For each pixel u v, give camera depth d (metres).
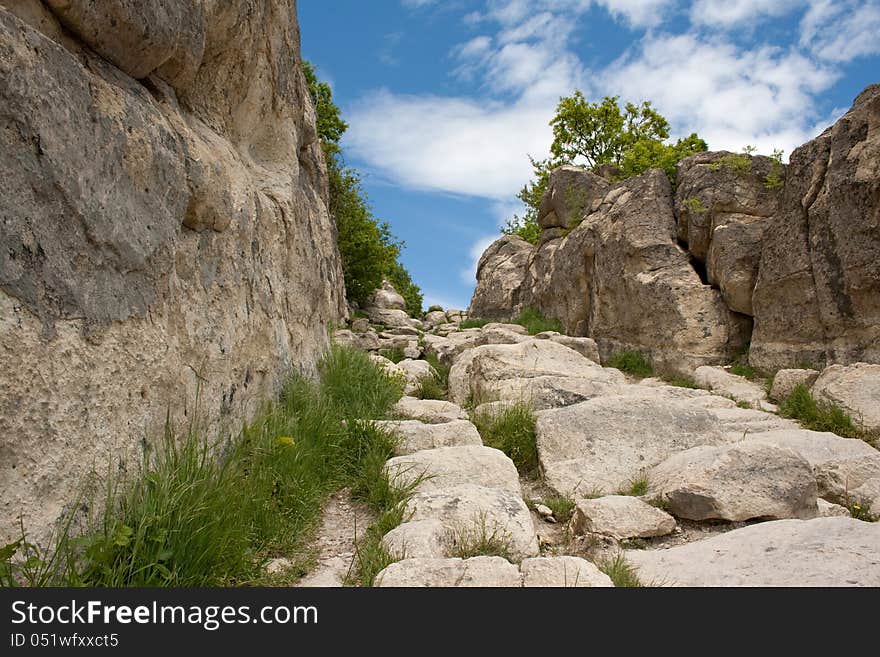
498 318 19.20
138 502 2.76
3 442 2.06
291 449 4.11
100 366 2.58
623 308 11.36
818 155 8.01
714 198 10.05
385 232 20.86
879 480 4.38
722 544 3.28
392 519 3.57
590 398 6.52
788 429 5.80
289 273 5.50
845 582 2.68
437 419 6.14
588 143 25.55
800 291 8.16
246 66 5.00
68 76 2.44
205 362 3.64
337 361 6.65
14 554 2.07
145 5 3.02
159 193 3.07
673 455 4.77
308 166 8.01
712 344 9.58
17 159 2.16
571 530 3.93
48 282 2.29
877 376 6.36
